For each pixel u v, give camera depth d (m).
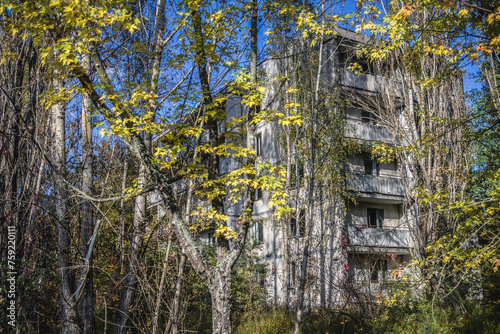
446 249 7.49
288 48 13.74
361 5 9.40
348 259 18.03
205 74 6.46
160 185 5.91
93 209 8.26
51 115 8.19
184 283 8.79
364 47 9.68
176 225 5.84
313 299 15.17
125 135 5.73
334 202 16.62
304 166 15.50
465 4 6.26
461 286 12.36
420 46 8.03
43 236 8.73
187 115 6.65
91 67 8.05
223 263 5.82
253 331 10.91
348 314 11.73
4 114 8.18
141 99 6.04
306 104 14.01
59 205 7.74
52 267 8.33
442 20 7.05
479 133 8.20
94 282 9.00
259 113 6.02
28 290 7.93
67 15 5.12
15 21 5.74
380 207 20.38
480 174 8.44
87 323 7.64
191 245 5.79
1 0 5.45
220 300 5.63
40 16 5.41
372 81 19.53
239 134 6.57
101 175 9.15
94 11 5.14
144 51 8.00
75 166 8.36
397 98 18.52
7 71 8.25
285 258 16.09
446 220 14.96
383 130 20.14
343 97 18.48
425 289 11.23
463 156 14.89
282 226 16.31
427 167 15.60
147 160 5.91
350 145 17.42
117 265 9.47
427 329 10.27
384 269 19.20
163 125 5.71
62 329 7.43
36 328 8.07
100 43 6.89
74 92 5.83
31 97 8.42
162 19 8.71
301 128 15.24
